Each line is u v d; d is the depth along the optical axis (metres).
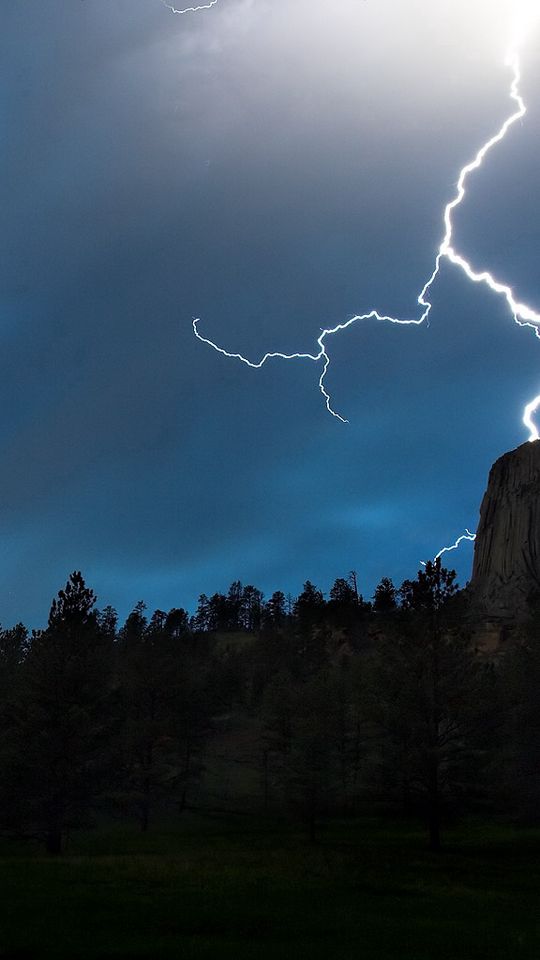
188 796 52.34
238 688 66.81
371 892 22.41
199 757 53.62
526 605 83.56
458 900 21.78
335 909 18.88
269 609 114.69
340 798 49.00
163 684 51.41
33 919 15.95
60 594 38.09
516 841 37.72
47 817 33.78
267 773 52.03
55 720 35.31
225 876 23.61
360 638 76.69
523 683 38.75
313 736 41.91
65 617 37.50
